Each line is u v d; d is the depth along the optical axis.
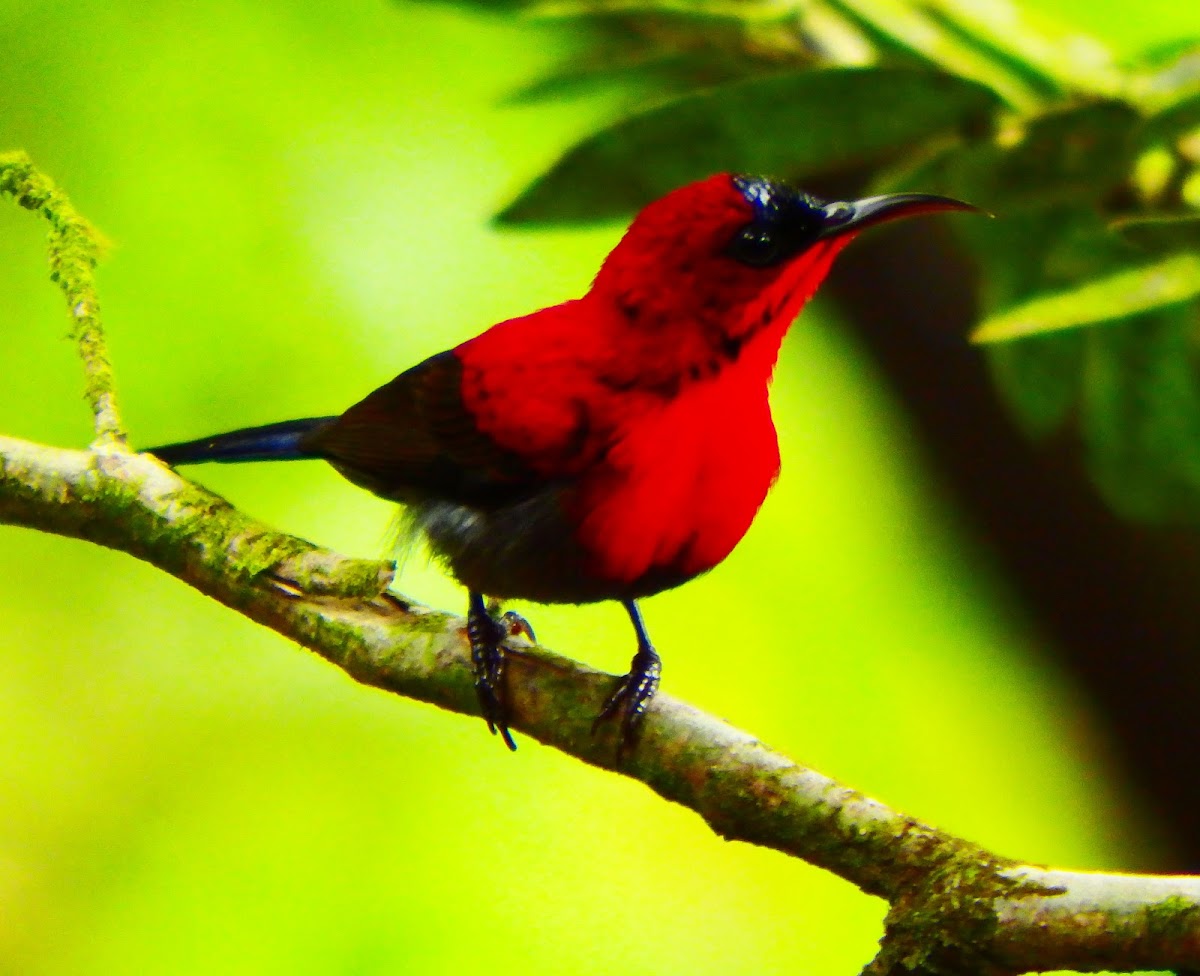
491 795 11.42
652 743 6.65
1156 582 12.34
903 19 7.60
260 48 12.98
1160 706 12.35
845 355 12.70
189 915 10.99
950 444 12.55
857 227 7.88
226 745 11.57
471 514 8.34
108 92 12.91
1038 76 7.44
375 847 11.17
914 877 5.74
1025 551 12.49
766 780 6.27
